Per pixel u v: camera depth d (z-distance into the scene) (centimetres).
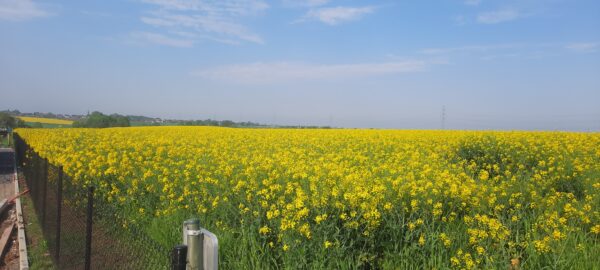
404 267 544
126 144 1566
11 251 801
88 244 457
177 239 674
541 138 1825
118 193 873
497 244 567
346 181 718
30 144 1634
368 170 950
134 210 805
